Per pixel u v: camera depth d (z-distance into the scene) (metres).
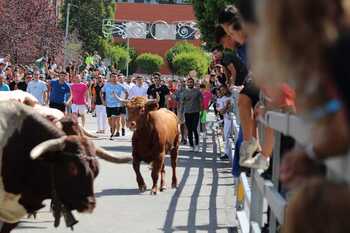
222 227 12.29
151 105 16.36
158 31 91.81
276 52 2.23
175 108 33.09
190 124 27.05
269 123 5.22
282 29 2.19
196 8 36.06
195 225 12.41
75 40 87.50
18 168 9.12
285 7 2.17
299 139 3.29
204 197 15.81
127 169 20.56
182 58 98.31
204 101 32.66
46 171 9.20
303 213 2.44
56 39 63.78
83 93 32.72
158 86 32.84
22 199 9.28
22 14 56.72
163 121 16.48
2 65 33.69
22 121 9.26
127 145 28.06
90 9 105.38
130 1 144.00
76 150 9.21
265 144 6.20
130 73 118.31
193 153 26.42
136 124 16.27
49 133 9.30
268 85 2.36
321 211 2.38
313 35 2.15
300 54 2.19
